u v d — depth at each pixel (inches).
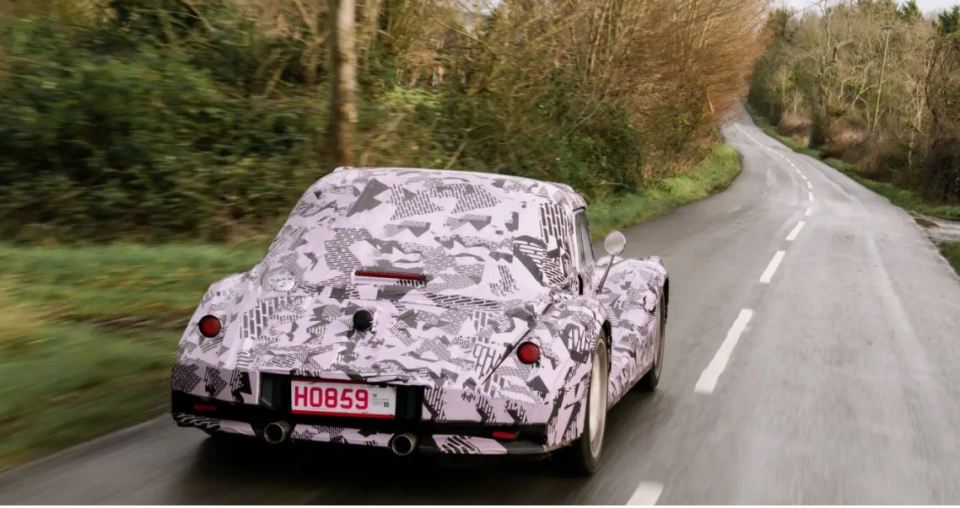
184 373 154.9
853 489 188.7
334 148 433.1
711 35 1409.9
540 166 826.8
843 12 3316.9
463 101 731.4
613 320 229.6
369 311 157.4
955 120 1734.7
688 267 569.9
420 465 176.6
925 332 399.5
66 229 430.3
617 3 1010.7
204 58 593.9
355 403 150.3
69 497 150.8
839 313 433.7
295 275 168.7
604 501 167.3
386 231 177.2
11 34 494.0
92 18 580.7
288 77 637.9
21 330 245.8
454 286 165.8
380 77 669.9
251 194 486.9
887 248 796.6
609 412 235.6
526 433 150.3
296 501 154.7
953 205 1595.7
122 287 326.6
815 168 2458.2
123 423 194.4
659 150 1282.0
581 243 203.6
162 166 455.8
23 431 180.4
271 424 149.8
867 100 3218.5
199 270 366.6
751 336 359.9
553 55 868.0
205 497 154.3
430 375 148.8
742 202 1296.8
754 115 4921.3
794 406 255.8
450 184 190.2
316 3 636.1
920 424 247.3
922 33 2706.7
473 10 749.9
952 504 184.2
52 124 444.8
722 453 206.5
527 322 160.1
